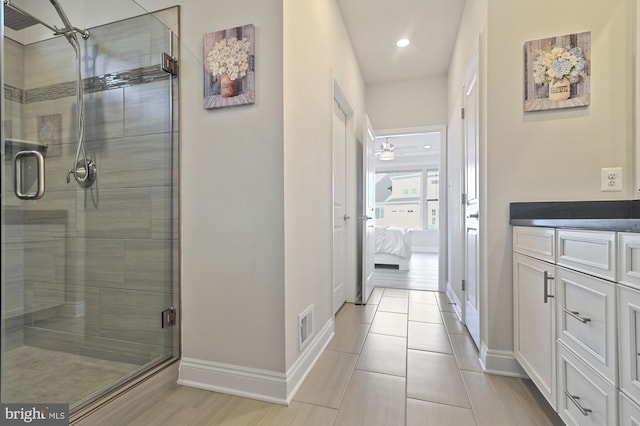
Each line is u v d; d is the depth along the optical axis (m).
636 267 0.77
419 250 7.88
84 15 1.73
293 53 1.55
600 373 0.91
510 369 1.63
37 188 1.75
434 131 3.53
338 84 2.40
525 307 1.47
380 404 1.38
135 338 1.66
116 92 1.70
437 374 1.64
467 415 1.30
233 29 1.50
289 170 1.50
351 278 3.04
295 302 1.56
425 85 3.54
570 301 1.08
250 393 1.46
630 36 1.48
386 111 3.66
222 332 1.52
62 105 1.76
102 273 1.71
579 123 1.54
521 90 1.62
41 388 1.42
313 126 1.86
